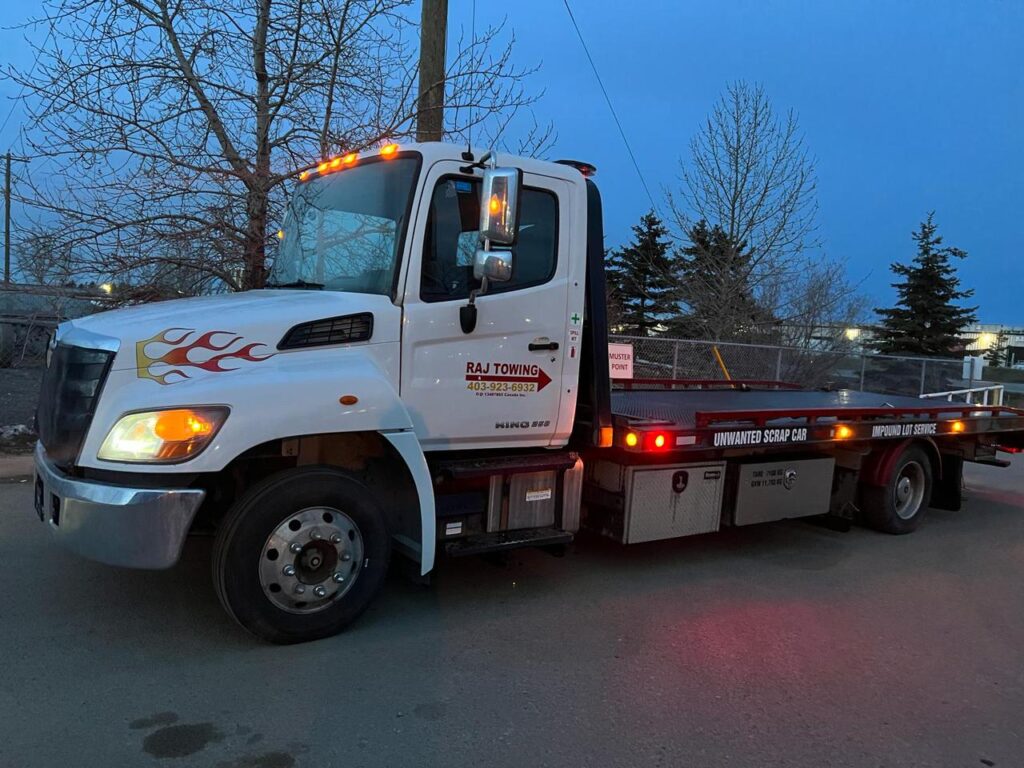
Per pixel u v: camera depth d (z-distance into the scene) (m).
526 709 3.50
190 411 3.56
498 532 4.75
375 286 4.33
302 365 3.93
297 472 3.94
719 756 3.18
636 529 5.40
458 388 4.43
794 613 4.96
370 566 4.19
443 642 4.20
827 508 6.81
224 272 8.63
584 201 4.90
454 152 4.35
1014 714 3.68
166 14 8.06
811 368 18.34
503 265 4.06
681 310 24.64
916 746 3.34
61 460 3.78
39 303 10.04
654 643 4.34
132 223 8.18
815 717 3.55
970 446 8.27
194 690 3.53
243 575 3.82
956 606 5.25
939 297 39.62
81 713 3.29
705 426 5.47
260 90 8.61
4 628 4.10
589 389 5.05
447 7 8.73
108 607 4.42
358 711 3.41
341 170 4.80
